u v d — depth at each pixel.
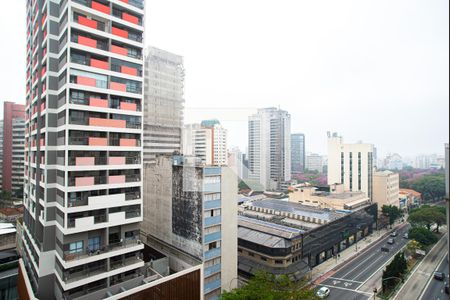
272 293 23.30
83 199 26.95
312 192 74.00
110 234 29.45
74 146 25.95
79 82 26.58
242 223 54.53
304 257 48.84
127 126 29.78
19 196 89.56
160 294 26.98
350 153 88.81
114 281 28.52
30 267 33.56
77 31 27.17
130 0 30.52
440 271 48.62
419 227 62.78
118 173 29.42
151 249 39.78
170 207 37.50
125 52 29.89
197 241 33.62
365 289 42.84
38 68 31.75
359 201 74.81
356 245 63.94
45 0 30.72
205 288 33.03
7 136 91.00
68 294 25.86
